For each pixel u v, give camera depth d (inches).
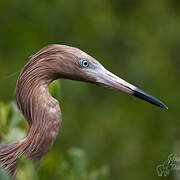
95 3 563.2
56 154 306.3
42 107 273.9
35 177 210.7
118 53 560.4
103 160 522.6
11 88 492.4
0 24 542.6
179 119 553.0
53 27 547.5
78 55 279.9
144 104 556.7
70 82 514.6
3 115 309.7
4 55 525.7
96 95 540.1
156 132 552.1
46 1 552.1
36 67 276.8
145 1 594.9
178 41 570.9
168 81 557.3
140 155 534.6
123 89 291.7
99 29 556.4
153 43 566.9
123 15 587.2
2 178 193.0
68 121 514.3
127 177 527.8
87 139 517.0
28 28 540.4
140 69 551.2
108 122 531.2
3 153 275.0
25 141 275.6
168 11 591.8
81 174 290.4
